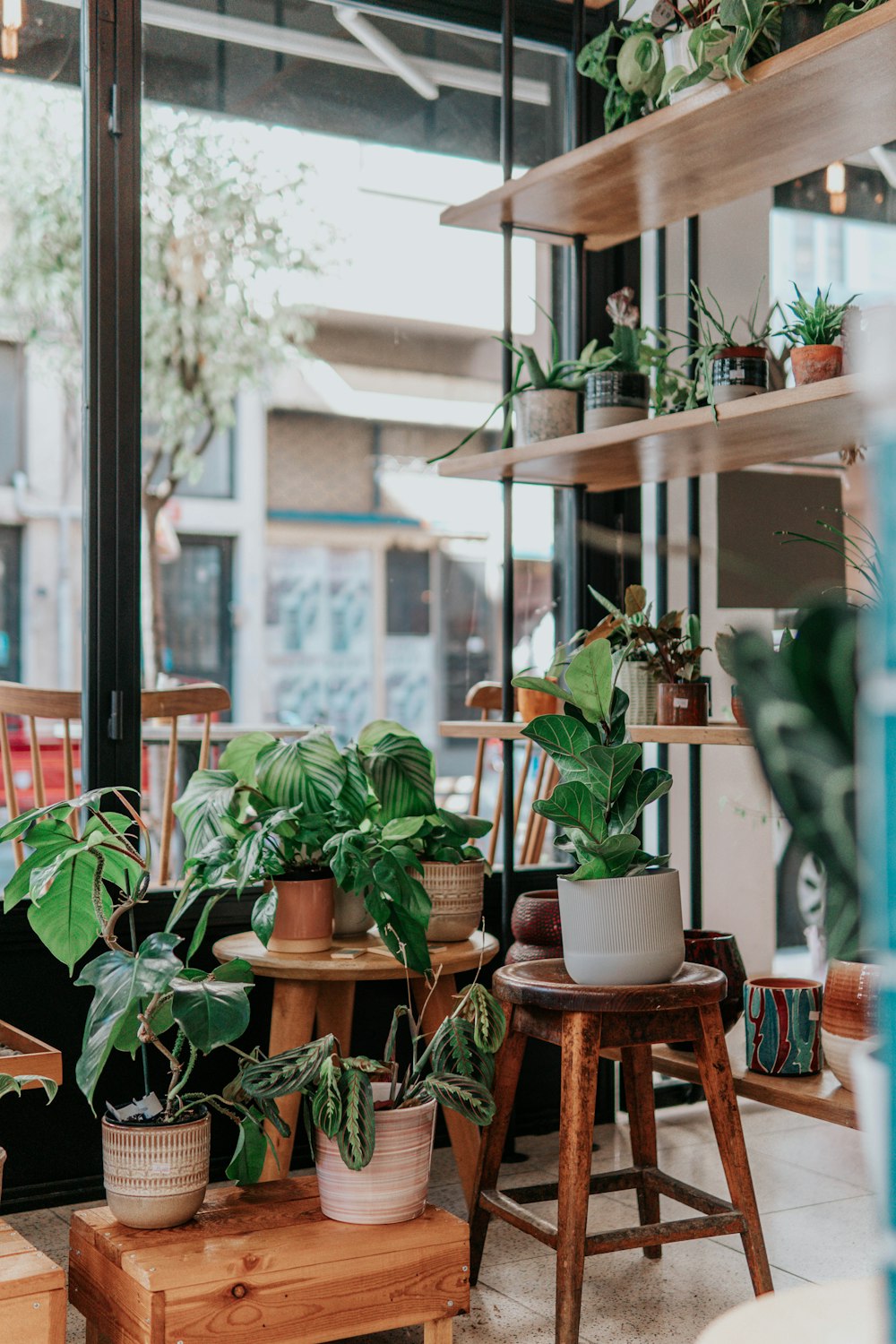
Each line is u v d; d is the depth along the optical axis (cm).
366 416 834
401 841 235
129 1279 173
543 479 298
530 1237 247
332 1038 190
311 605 925
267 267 573
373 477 885
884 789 31
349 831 225
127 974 183
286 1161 223
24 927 257
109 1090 264
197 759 423
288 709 926
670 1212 255
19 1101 256
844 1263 229
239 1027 185
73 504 846
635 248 332
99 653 270
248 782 249
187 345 649
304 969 218
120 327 272
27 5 275
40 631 839
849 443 243
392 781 246
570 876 202
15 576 834
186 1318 169
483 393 589
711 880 335
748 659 40
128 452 273
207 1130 189
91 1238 185
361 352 627
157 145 499
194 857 215
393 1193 187
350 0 306
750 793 333
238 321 636
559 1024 207
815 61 204
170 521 884
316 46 316
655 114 234
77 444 848
